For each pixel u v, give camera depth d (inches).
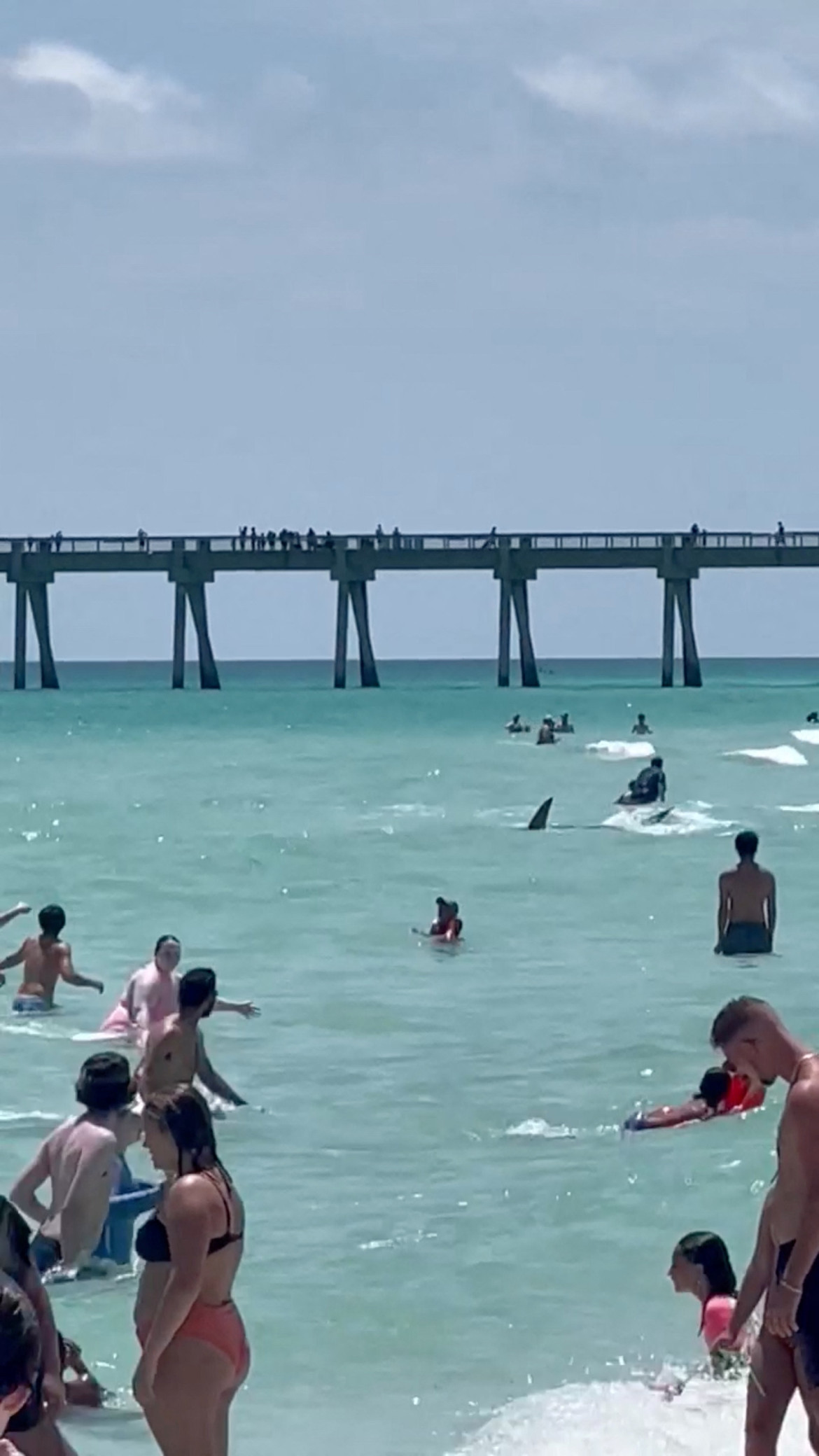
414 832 2026.3
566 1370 517.0
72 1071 873.5
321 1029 984.3
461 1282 587.5
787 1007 1031.0
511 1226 641.6
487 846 1897.1
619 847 1881.2
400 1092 834.2
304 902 1515.7
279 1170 711.1
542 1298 572.4
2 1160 715.4
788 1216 392.5
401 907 1478.8
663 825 2049.7
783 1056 393.7
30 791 2561.5
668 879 1633.9
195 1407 391.9
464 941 1300.4
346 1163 717.9
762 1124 760.3
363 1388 506.6
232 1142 749.3
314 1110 802.2
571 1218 648.4
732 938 1216.2
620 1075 864.3
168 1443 394.6
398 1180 697.0
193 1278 389.4
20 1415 319.6
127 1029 943.7
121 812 2276.1
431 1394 500.4
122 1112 590.6
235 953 1254.3
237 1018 1017.5
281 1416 487.8
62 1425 482.3
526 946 1279.5
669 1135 750.5
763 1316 398.6
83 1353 522.6
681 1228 637.3
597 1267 600.4
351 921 1405.0
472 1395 499.2
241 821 2155.5
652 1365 520.1
